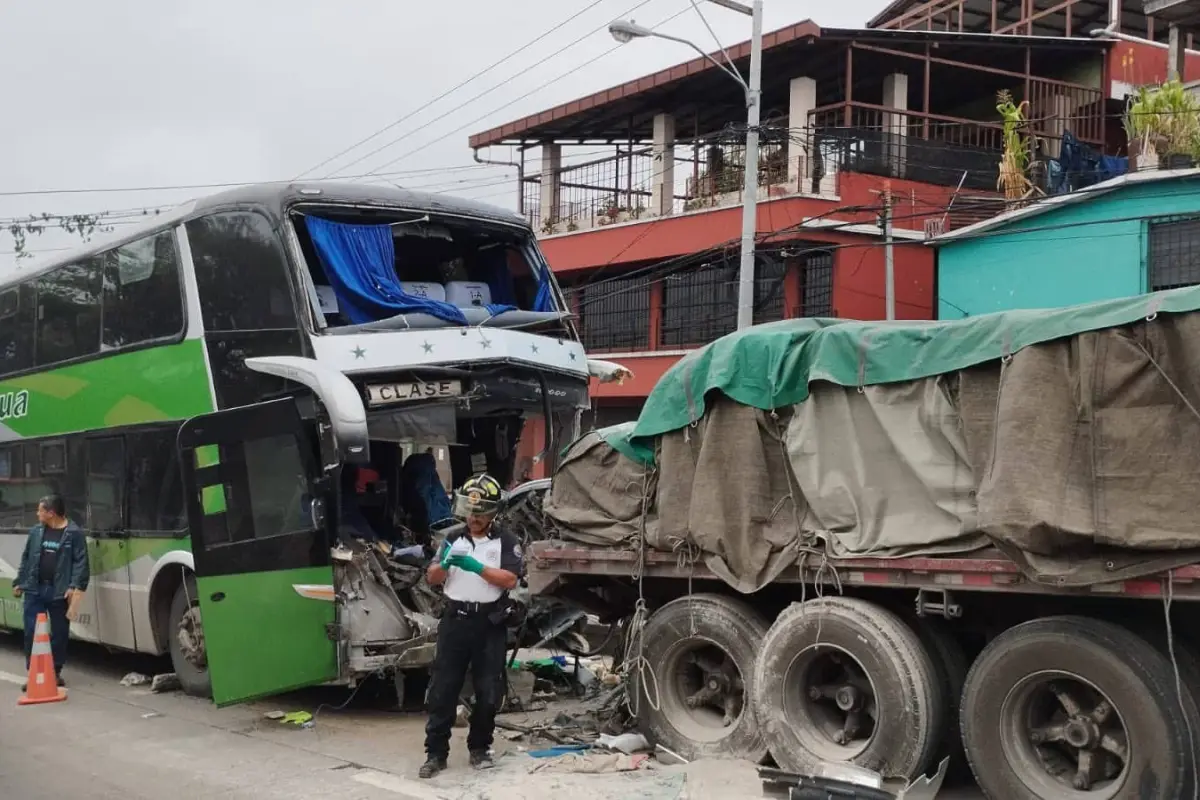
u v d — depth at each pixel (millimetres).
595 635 10328
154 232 9930
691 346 22469
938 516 5895
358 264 8867
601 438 7594
